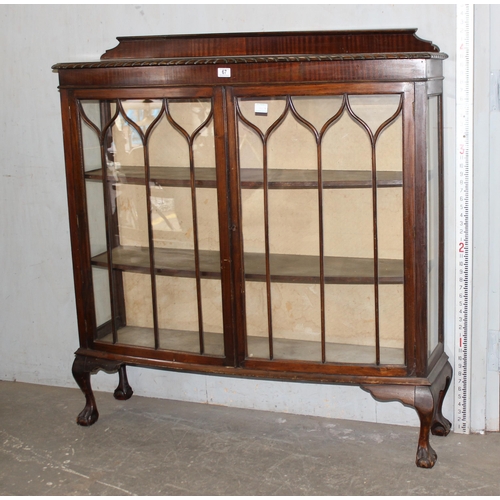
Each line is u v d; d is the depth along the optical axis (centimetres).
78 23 284
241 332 245
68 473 248
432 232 237
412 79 213
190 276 247
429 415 235
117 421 287
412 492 229
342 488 233
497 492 227
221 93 228
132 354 262
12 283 321
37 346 324
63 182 301
